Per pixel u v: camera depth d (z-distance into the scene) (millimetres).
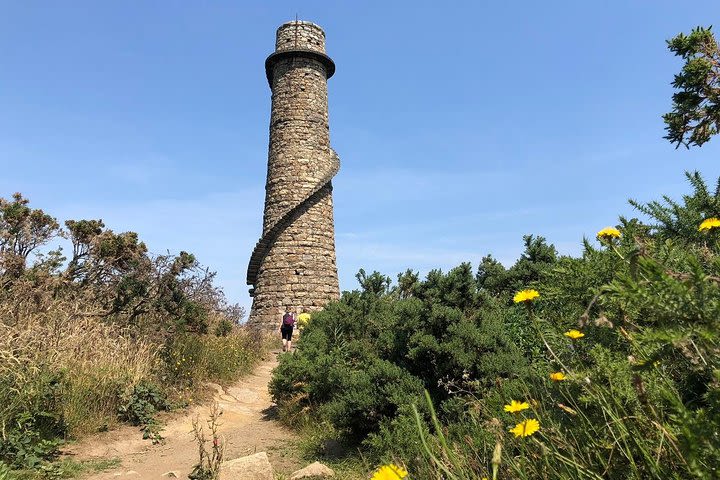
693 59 3496
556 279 2660
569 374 2082
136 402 7605
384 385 5711
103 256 10930
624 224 2521
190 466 5801
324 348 8281
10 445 5254
